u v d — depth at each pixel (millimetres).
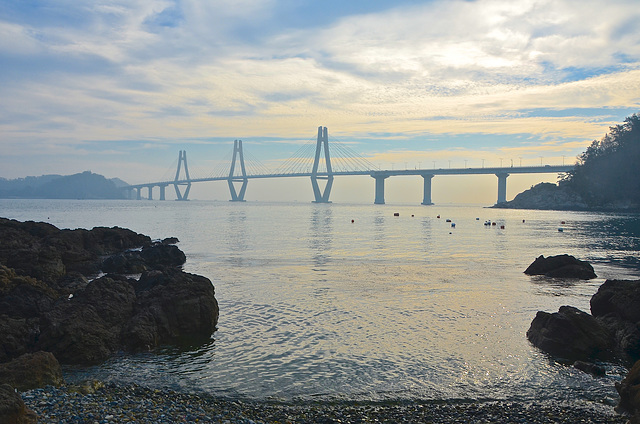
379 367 16016
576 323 17891
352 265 39469
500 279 32750
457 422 12227
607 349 17484
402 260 42938
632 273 36312
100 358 17172
